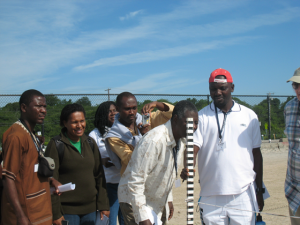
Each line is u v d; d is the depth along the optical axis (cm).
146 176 258
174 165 277
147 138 256
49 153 318
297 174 319
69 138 339
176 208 564
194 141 322
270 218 504
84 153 337
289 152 330
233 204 317
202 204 330
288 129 328
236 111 329
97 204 348
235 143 319
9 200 250
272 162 1090
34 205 267
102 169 358
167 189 275
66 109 334
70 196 326
